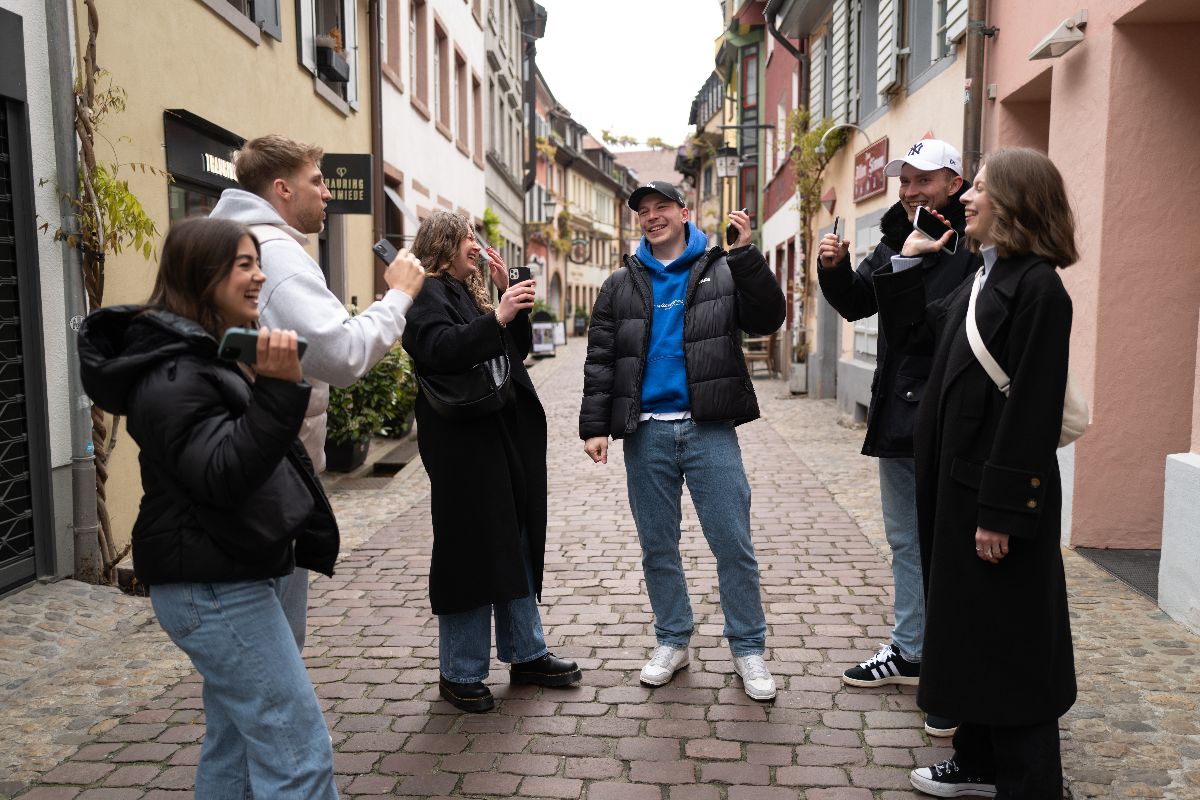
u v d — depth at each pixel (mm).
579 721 3469
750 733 3350
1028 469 2445
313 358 2525
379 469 9156
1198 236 5344
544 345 26828
